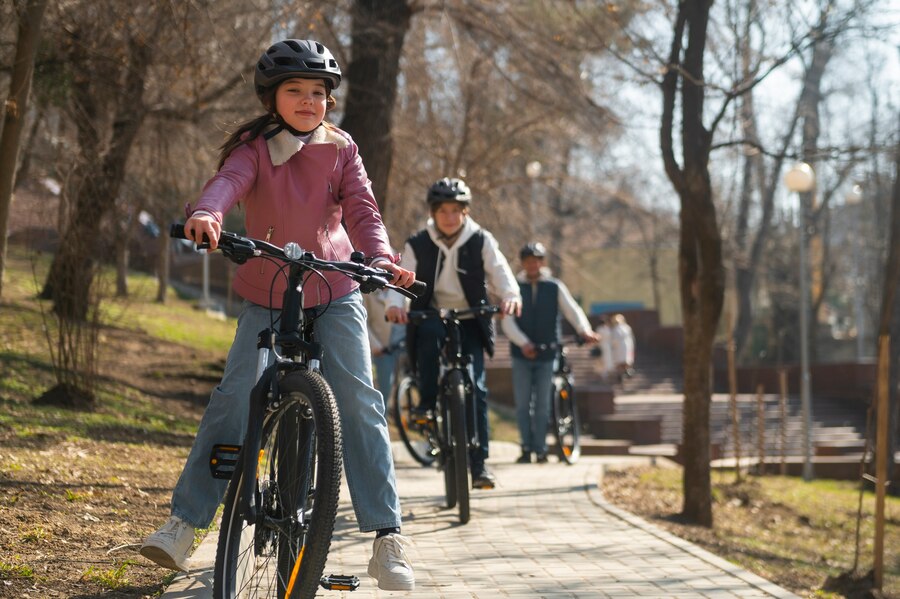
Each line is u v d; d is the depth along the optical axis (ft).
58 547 23.58
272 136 18.79
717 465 86.43
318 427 16.16
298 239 18.92
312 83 18.76
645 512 47.44
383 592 23.49
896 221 54.13
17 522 25.23
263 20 61.87
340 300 19.04
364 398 18.89
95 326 51.37
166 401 61.36
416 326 36.42
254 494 17.11
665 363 153.58
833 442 120.26
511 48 69.15
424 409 36.17
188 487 19.20
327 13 64.69
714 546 41.29
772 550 44.70
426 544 30.73
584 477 49.88
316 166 19.02
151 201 76.74
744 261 178.81
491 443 71.97
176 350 85.56
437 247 35.83
